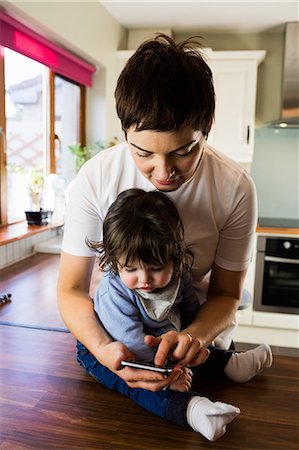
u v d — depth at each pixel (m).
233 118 3.02
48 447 0.61
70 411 0.70
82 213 0.81
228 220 0.82
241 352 0.85
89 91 2.95
